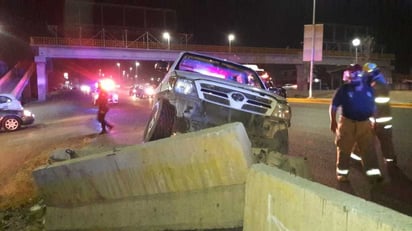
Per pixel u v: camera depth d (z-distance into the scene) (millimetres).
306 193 3238
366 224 2705
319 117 16734
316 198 3137
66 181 5977
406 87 69000
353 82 6570
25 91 57844
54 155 7117
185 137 4574
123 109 27703
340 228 2906
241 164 4160
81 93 77375
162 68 10109
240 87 7496
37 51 61656
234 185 4293
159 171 4812
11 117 18719
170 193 4801
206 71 9078
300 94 41625
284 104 7664
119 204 5336
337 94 6754
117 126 17359
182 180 4641
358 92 6520
